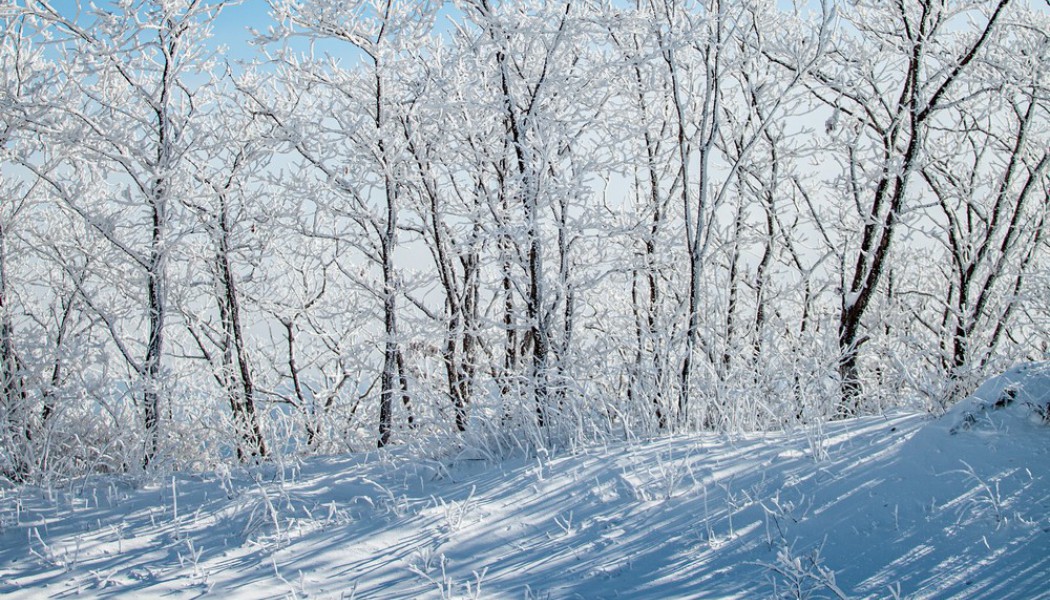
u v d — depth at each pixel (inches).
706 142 268.7
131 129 278.1
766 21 349.4
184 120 299.9
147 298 336.5
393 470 208.5
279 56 303.9
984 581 116.3
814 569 126.7
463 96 299.0
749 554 134.9
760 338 311.4
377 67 298.5
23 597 127.6
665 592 124.2
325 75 316.5
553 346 270.1
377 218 330.6
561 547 144.1
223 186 321.7
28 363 284.5
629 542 143.7
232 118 339.0
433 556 142.3
